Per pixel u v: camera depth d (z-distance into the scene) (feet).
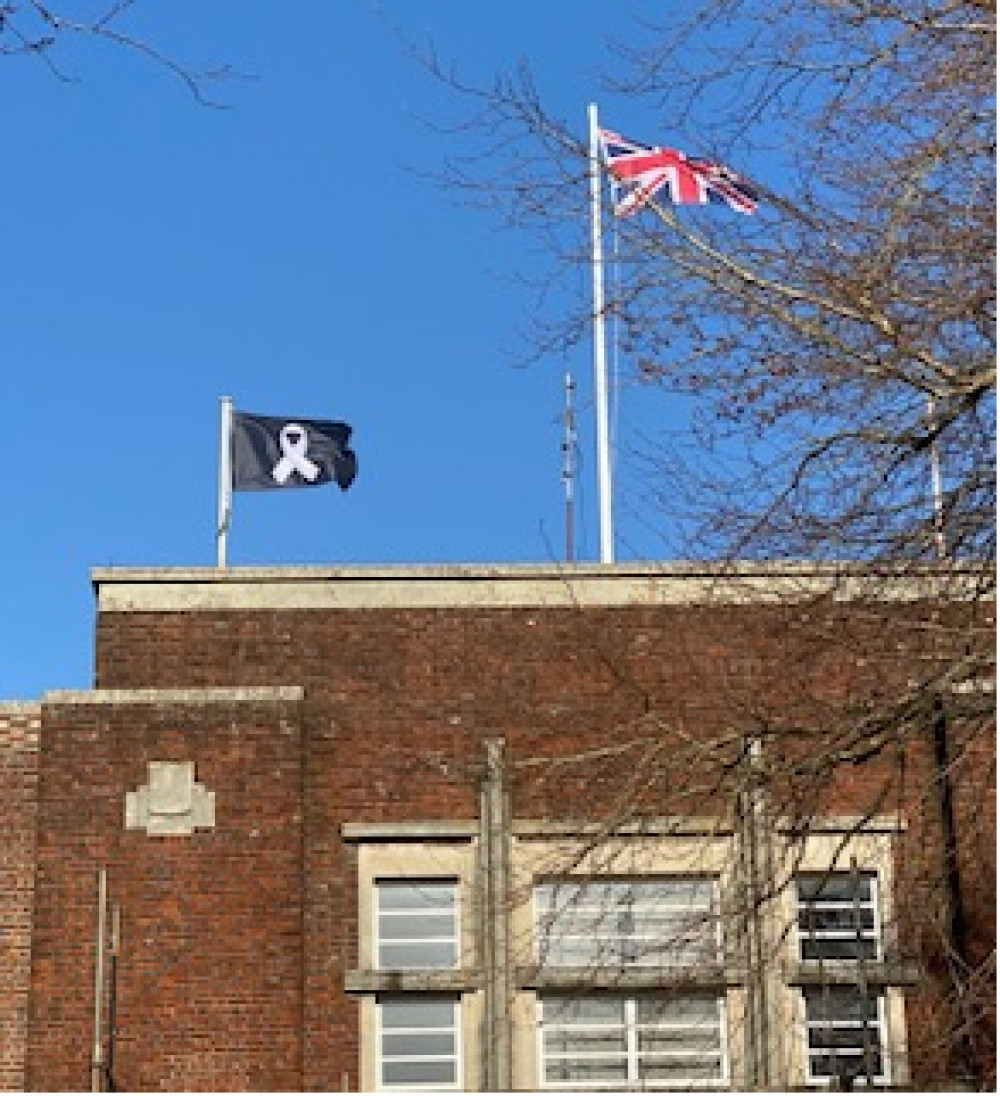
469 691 89.25
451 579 90.68
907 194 54.75
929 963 81.00
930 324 54.34
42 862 85.51
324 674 89.71
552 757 78.64
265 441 99.71
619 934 84.38
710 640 88.33
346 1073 84.02
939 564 56.13
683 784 64.95
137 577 90.84
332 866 87.10
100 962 83.76
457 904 86.89
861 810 84.48
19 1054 83.97
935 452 55.36
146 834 86.07
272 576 90.89
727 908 66.33
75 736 87.35
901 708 55.01
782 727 57.21
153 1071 82.84
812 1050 83.92
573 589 90.22
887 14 55.26
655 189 77.15
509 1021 84.43
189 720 87.71
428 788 88.02
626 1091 79.41
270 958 84.69
